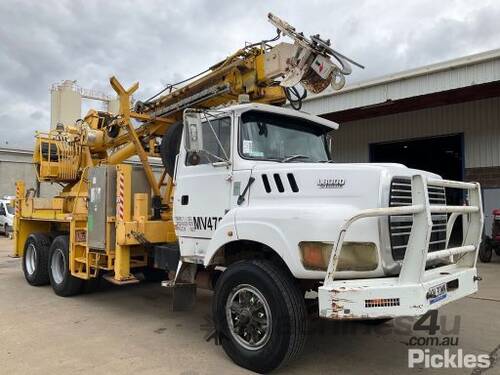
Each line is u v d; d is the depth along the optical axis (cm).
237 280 458
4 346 521
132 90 721
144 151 711
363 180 413
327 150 597
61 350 507
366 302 372
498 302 739
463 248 448
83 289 788
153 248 641
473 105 1376
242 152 501
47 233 898
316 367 459
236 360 459
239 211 472
